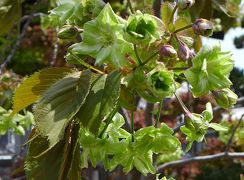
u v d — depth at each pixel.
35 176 0.30
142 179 0.63
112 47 0.28
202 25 0.30
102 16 0.29
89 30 0.29
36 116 0.26
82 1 0.32
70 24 0.33
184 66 0.31
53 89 0.28
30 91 0.30
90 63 0.32
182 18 0.32
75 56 0.30
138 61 0.29
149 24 0.28
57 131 0.26
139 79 0.28
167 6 0.32
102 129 0.31
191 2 0.31
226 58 0.29
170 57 0.29
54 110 0.27
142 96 0.29
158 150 0.31
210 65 0.30
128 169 0.32
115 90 0.27
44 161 0.30
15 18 0.54
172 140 0.31
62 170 0.29
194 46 0.35
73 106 0.27
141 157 0.32
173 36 0.31
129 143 0.31
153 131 0.31
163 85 0.28
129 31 0.28
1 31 0.55
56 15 0.32
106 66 0.30
